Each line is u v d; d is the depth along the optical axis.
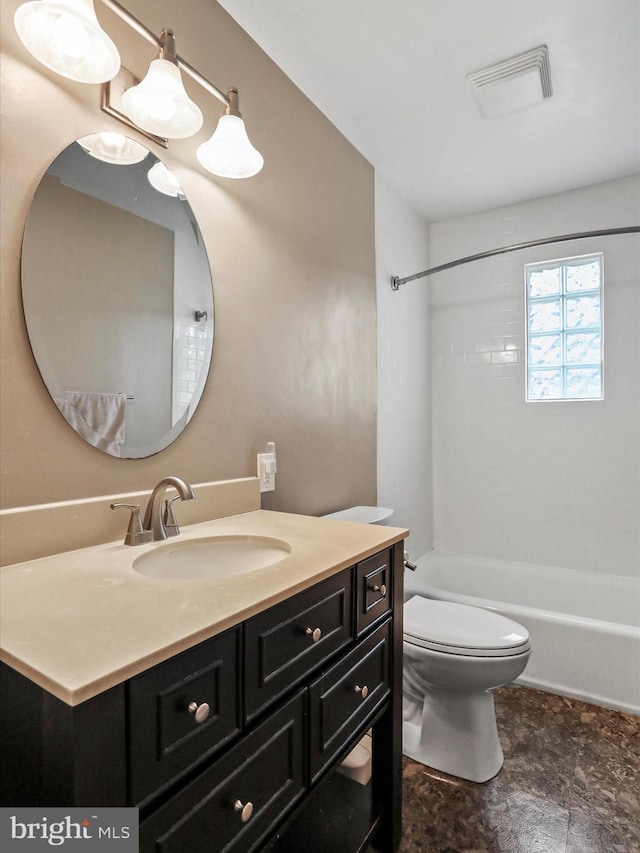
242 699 0.75
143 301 1.23
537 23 1.60
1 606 0.73
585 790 1.50
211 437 1.44
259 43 1.66
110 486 1.15
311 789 0.90
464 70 1.81
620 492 2.71
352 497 2.23
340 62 1.75
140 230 1.22
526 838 1.33
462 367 3.16
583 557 2.80
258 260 1.63
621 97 1.98
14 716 0.62
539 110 2.06
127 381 1.19
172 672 0.64
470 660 1.51
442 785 1.53
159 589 0.81
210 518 1.39
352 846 1.20
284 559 0.99
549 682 2.08
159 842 0.62
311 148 1.96
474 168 2.55
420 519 3.07
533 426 2.95
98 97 1.12
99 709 0.56
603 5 1.53
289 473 1.79
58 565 0.94
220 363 1.47
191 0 1.38
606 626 1.98
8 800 0.62
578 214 2.80
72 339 1.06
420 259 3.11
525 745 1.73
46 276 1.01
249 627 0.76
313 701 0.91
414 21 1.58
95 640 0.63
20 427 0.97
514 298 2.99
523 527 2.98
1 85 0.94
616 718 1.89
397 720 1.25
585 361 2.84
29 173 0.98
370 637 1.12
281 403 1.75
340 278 2.16
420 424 3.07
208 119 1.44
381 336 2.56
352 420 2.24
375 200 2.53
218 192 1.47
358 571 1.06
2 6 0.94
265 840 0.78
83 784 0.54
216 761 0.70
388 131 2.19
